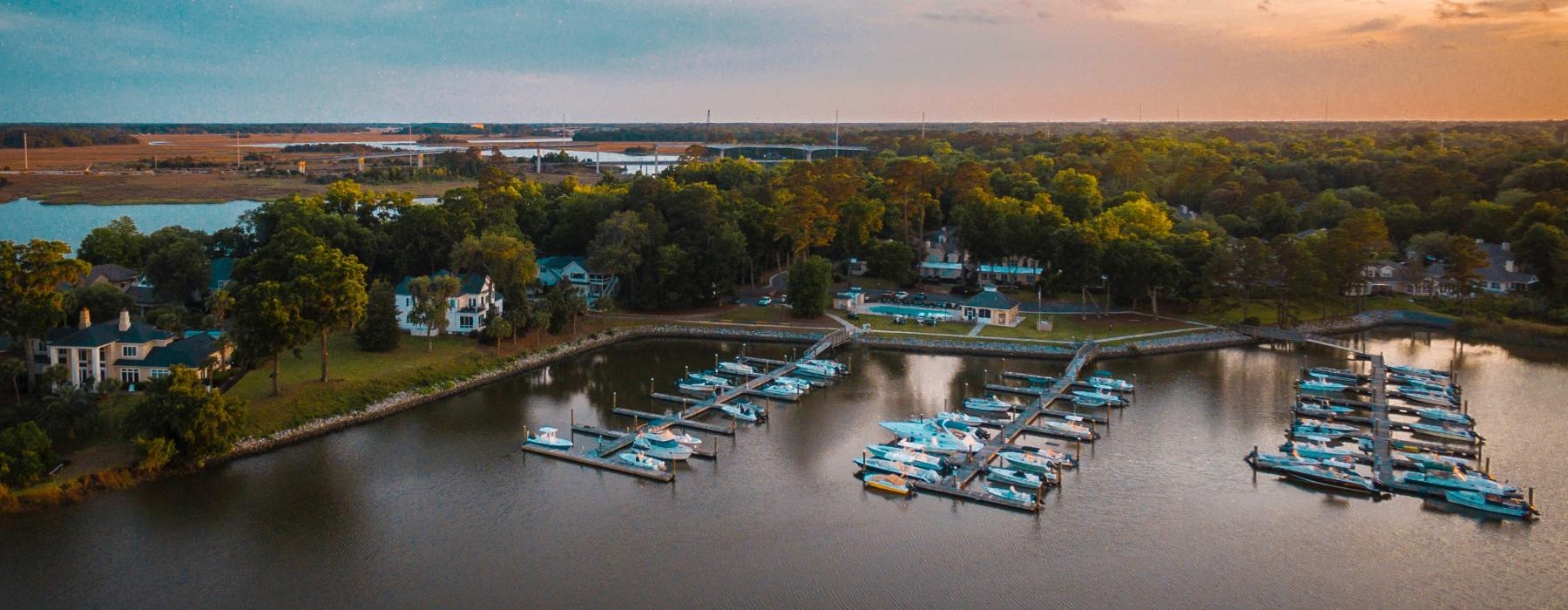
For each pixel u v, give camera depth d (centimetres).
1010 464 10869
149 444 10231
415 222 19312
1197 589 8262
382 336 14738
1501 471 10788
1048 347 16500
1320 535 9238
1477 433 12044
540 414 13000
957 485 10331
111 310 14288
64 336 12112
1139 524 9506
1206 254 18912
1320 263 18325
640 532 9338
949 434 11750
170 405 10475
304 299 12406
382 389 13188
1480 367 15562
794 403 13588
